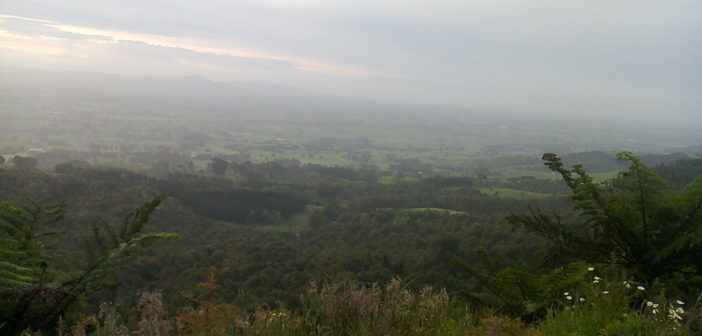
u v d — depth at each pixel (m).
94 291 3.12
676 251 4.30
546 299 3.60
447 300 3.05
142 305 2.51
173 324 2.38
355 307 2.78
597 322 2.96
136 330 2.42
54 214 3.70
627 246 4.69
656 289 3.74
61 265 3.20
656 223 4.62
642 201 4.59
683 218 4.52
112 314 2.43
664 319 2.93
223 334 2.42
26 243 3.36
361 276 12.07
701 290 3.93
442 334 2.76
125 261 3.31
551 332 2.88
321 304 2.85
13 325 2.83
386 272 12.53
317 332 2.67
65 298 2.96
